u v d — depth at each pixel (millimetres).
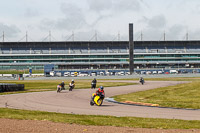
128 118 15969
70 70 152500
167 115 17891
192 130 12344
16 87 45875
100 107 22500
